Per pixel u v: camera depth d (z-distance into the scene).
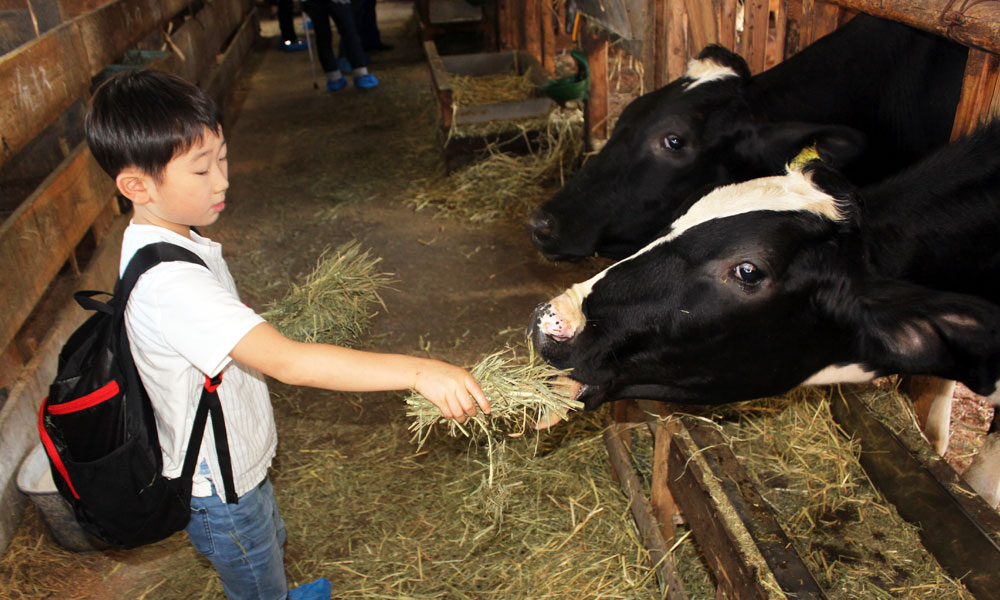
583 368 2.13
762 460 2.80
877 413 2.64
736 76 3.10
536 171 5.91
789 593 1.77
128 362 1.77
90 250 4.55
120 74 1.73
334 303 2.68
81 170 4.09
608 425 3.14
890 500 2.60
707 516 2.08
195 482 1.98
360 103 8.45
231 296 1.77
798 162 2.66
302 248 5.28
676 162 3.12
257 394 2.09
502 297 4.56
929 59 2.76
